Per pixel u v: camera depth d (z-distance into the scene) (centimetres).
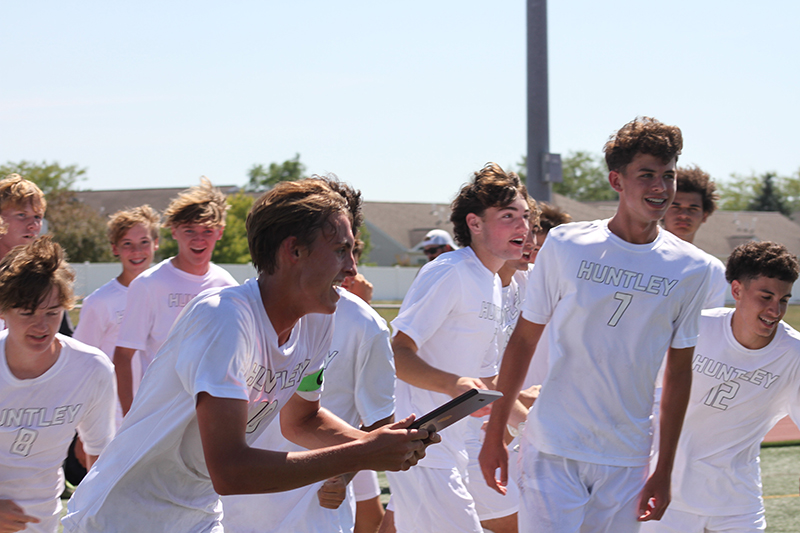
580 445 496
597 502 498
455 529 625
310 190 338
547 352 704
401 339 630
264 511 510
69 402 507
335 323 538
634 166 482
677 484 604
